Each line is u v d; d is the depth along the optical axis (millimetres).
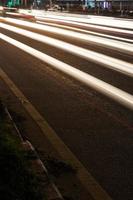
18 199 5316
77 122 9164
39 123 9016
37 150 7371
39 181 5973
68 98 11414
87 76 14758
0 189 5461
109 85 13266
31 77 14328
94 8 104125
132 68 16781
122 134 8422
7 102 10727
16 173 6012
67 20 57656
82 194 5867
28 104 10617
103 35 32594
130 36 32375
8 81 13492
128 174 6535
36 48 22719
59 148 7551
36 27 39969
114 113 10000
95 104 10820
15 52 20906
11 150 6688
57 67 16562
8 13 75375
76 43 26062
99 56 20219
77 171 6594
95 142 7914
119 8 99500
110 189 6031
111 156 7238
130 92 12305
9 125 8391
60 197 5527
